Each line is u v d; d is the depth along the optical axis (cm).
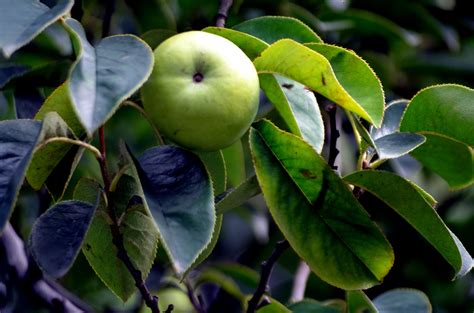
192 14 146
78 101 99
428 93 118
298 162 112
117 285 116
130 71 101
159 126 106
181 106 105
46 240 108
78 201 110
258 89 107
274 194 112
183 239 104
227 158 126
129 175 112
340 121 141
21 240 141
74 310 138
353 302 129
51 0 107
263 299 125
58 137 106
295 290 144
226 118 105
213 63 105
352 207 112
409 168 145
